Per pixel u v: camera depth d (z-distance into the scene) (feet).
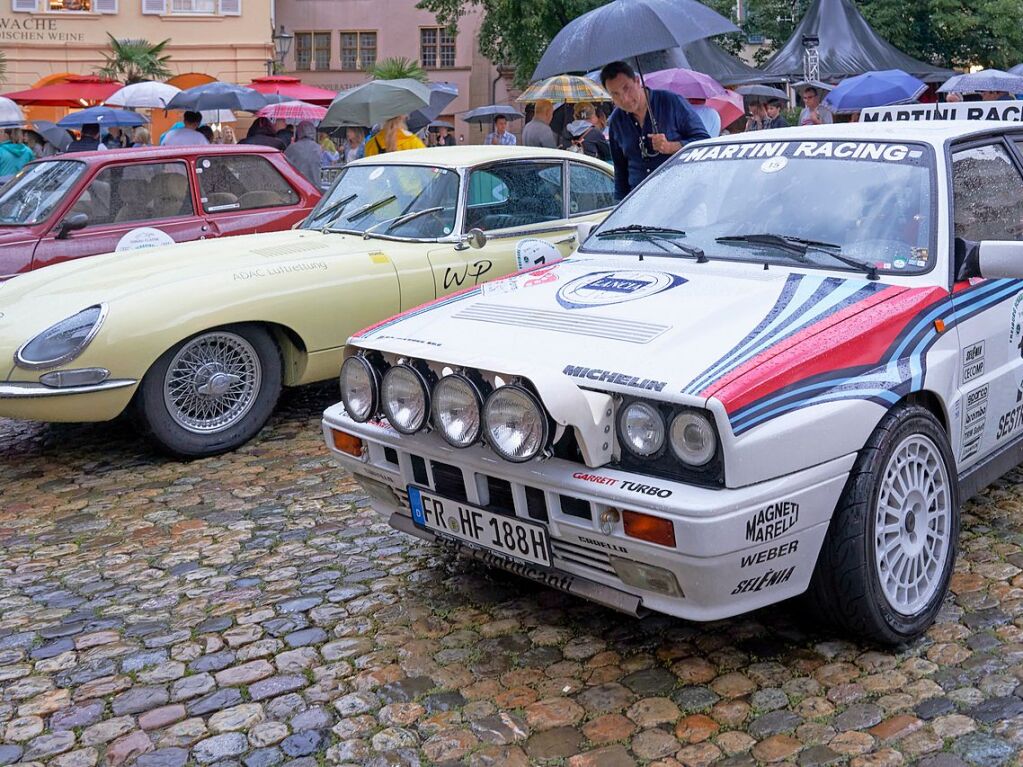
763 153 14.55
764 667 11.33
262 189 26.81
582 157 23.76
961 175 13.38
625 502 10.13
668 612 10.61
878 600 11.07
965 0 87.56
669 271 13.23
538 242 22.31
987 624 12.02
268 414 19.99
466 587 13.62
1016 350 13.85
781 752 9.84
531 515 11.13
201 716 10.88
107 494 17.72
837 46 65.62
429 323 12.73
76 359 17.65
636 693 10.96
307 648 12.21
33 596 13.88
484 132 120.88
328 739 10.38
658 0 19.31
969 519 15.01
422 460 12.12
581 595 11.20
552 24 85.10
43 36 92.32
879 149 13.65
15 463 19.75
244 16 94.99
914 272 12.33
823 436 10.46
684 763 9.75
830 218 13.14
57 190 24.68
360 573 14.21
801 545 10.55
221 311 18.75
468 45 119.24
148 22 93.91
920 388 11.50
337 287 19.97
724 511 9.76
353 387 12.39
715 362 10.46
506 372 10.35
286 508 16.76
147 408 18.48
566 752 10.00
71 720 10.88
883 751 9.75
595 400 10.56
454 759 9.97
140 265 20.18
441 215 21.56
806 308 11.56
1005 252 12.03
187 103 43.47
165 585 14.07
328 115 34.24
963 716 10.23
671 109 19.84
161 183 25.44
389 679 11.44
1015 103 19.34
